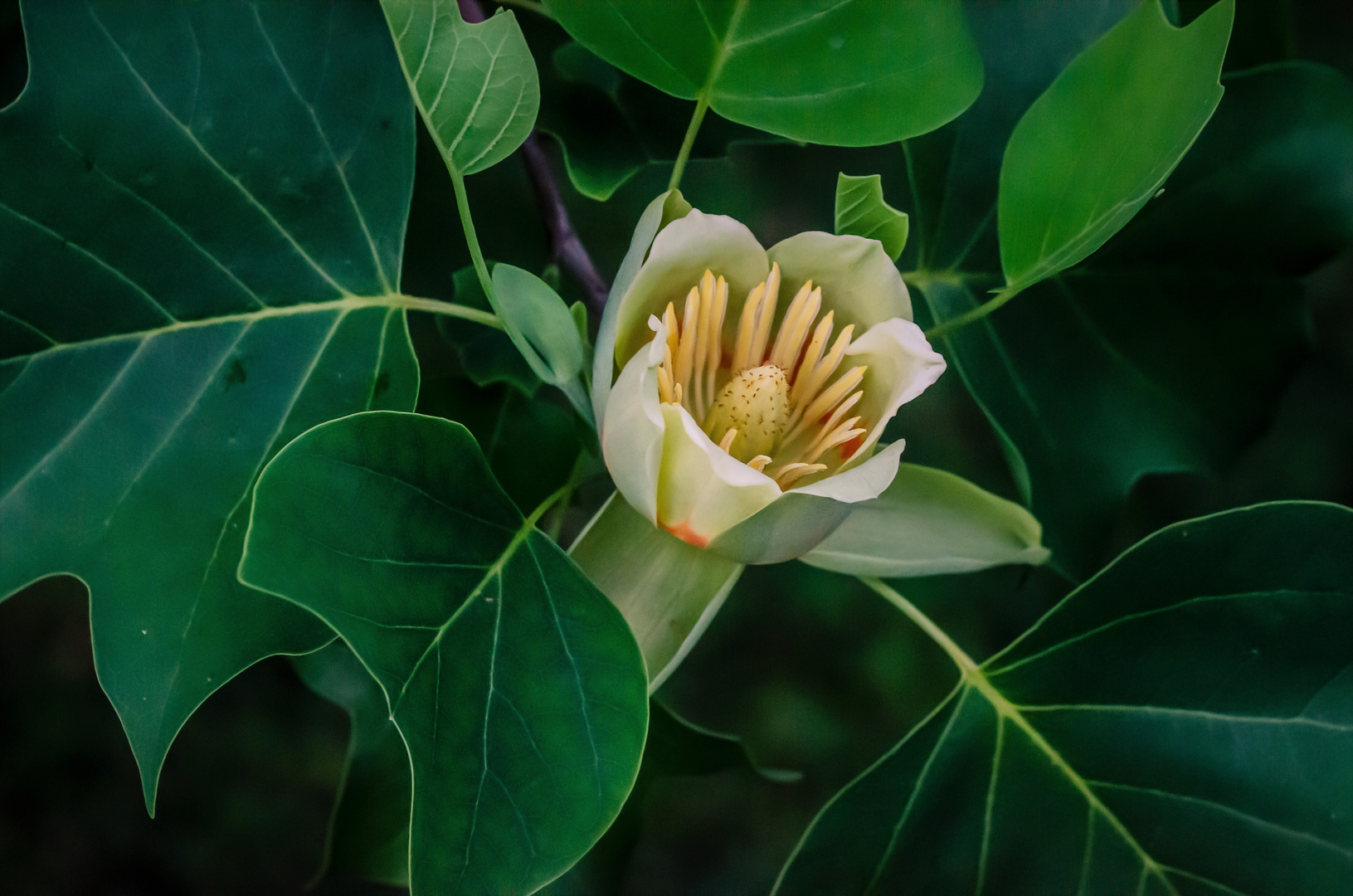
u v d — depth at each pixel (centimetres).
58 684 152
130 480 63
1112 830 66
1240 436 70
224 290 64
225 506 63
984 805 66
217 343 63
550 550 63
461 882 60
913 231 74
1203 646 65
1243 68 71
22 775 148
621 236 120
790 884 65
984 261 69
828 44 64
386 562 61
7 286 62
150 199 63
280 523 60
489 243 72
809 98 64
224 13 63
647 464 62
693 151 69
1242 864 65
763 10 64
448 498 62
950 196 69
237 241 64
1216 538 65
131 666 62
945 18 64
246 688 154
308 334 64
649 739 70
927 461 144
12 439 62
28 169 62
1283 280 70
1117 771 66
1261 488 165
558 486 68
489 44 61
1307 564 65
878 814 65
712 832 158
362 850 70
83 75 63
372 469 61
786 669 161
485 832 61
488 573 62
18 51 69
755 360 64
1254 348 70
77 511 62
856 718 159
